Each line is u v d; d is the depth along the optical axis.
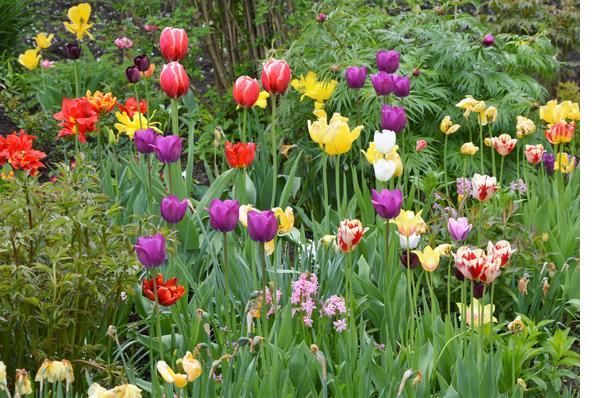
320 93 4.60
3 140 4.11
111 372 2.89
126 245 3.09
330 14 5.31
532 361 3.54
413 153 4.95
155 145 3.64
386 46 5.36
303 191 5.09
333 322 3.18
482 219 3.98
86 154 5.29
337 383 2.88
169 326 3.50
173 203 2.98
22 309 2.89
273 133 4.07
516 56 5.57
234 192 4.23
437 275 3.78
